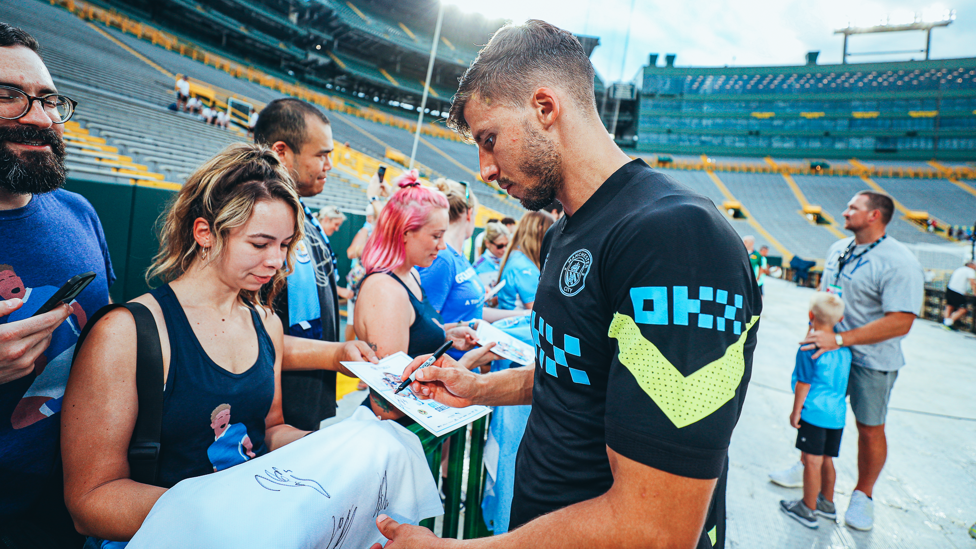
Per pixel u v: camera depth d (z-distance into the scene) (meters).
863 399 2.36
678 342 0.63
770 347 6.36
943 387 4.71
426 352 1.64
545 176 0.86
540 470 0.93
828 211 33.47
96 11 22.30
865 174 40.28
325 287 1.73
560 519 0.68
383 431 1.00
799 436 2.39
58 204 1.14
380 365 1.31
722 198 36.97
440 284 2.10
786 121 45.22
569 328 0.82
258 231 0.93
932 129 41.97
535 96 0.82
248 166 0.95
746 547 2.16
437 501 1.08
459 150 34.16
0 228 0.98
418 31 39.94
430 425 1.04
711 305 0.63
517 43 0.83
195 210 0.94
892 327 2.22
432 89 41.50
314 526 0.73
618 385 0.66
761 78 45.81
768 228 30.72
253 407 1.03
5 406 0.96
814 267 15.94
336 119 29.25
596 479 0.83
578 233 0.84
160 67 20.33
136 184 3.14
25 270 1.01
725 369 0.62
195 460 0.93
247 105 16.75
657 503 0.61
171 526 0.69
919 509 2.52
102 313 0.86
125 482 0.82
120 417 0.83
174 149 10.12
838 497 2.65
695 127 47.12
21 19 16.44
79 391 0.82
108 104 11.05
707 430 0.60
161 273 0.99
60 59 13.60
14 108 0.89
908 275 2.21
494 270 3.62
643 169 0.84
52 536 1.00
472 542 0.71
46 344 0.89
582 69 0.86
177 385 0.90
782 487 2.71
